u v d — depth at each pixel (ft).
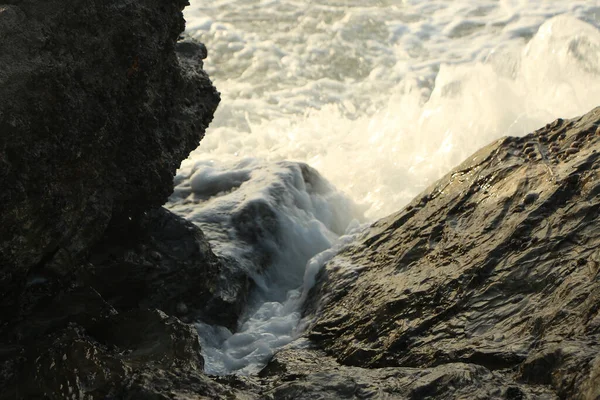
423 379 18.49
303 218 33.35
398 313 23.07
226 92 49.42
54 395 19.31
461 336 20.94
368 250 27.84
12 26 20.17
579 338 17.66
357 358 22.47
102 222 23.89
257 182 34.42
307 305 28.07
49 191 21.21
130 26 22.70
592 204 22.44
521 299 21.09
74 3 21.26
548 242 22.12
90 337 22.38
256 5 60.75
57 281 23.07
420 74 50.70
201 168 35.76
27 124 20.03
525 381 17.49
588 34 45.83
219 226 31.94
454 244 24.56
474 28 56.70
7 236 20.51
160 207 28.04
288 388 19.77
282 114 46.93
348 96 48.80
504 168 26.23
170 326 22.70
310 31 56.75
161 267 26.66
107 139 23.11
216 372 25.35
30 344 21.57
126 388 19.48
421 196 28.45
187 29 56.90
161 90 25.45
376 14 58.80
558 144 26.40
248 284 30.30
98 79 22.08
